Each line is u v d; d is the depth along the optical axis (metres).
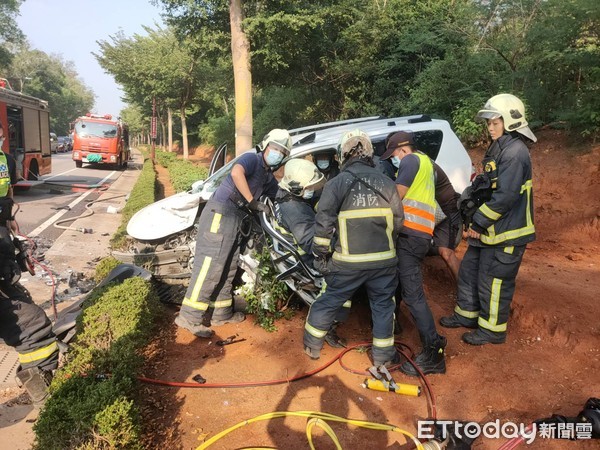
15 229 3.81
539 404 3.42
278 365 3.98
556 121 9.35
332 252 3.73
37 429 2.78
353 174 3.61
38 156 15.18
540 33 9.71
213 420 3.30
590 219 7.53
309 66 15.95
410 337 4.50
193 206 5.59
